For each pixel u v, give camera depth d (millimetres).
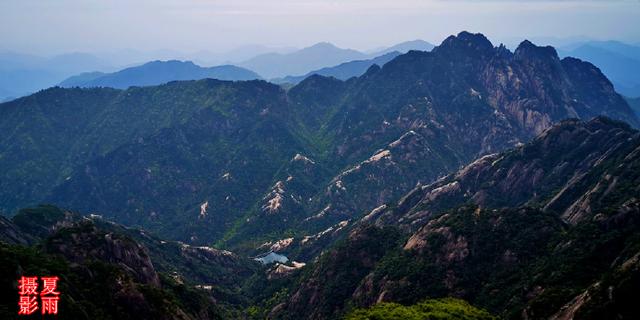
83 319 97438
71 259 131375
